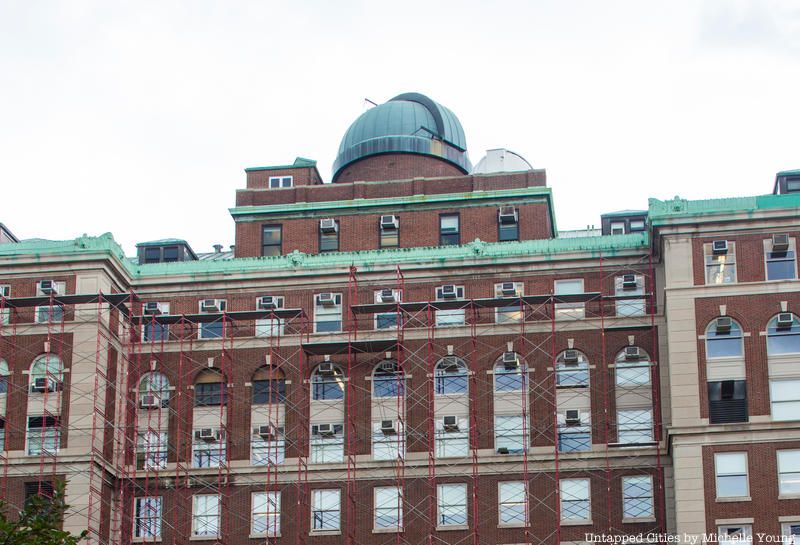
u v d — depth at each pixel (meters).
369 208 118.25
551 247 111.94
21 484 105.56
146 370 112.00
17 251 112.56
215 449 110.31
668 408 105.31
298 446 109.00
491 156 125.38
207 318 110.25
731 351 100.62
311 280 113.31
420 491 106.81
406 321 110.50
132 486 108.62
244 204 120.12
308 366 110.62
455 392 108.81
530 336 108.88
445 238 117.00
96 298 107.88
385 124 128.38
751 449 98.25
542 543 104.56
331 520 107.38
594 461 105.56
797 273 101.81
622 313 109.06
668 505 103.44
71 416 106.31
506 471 106.38
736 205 105.00
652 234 106.31
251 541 107.50
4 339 108.62
